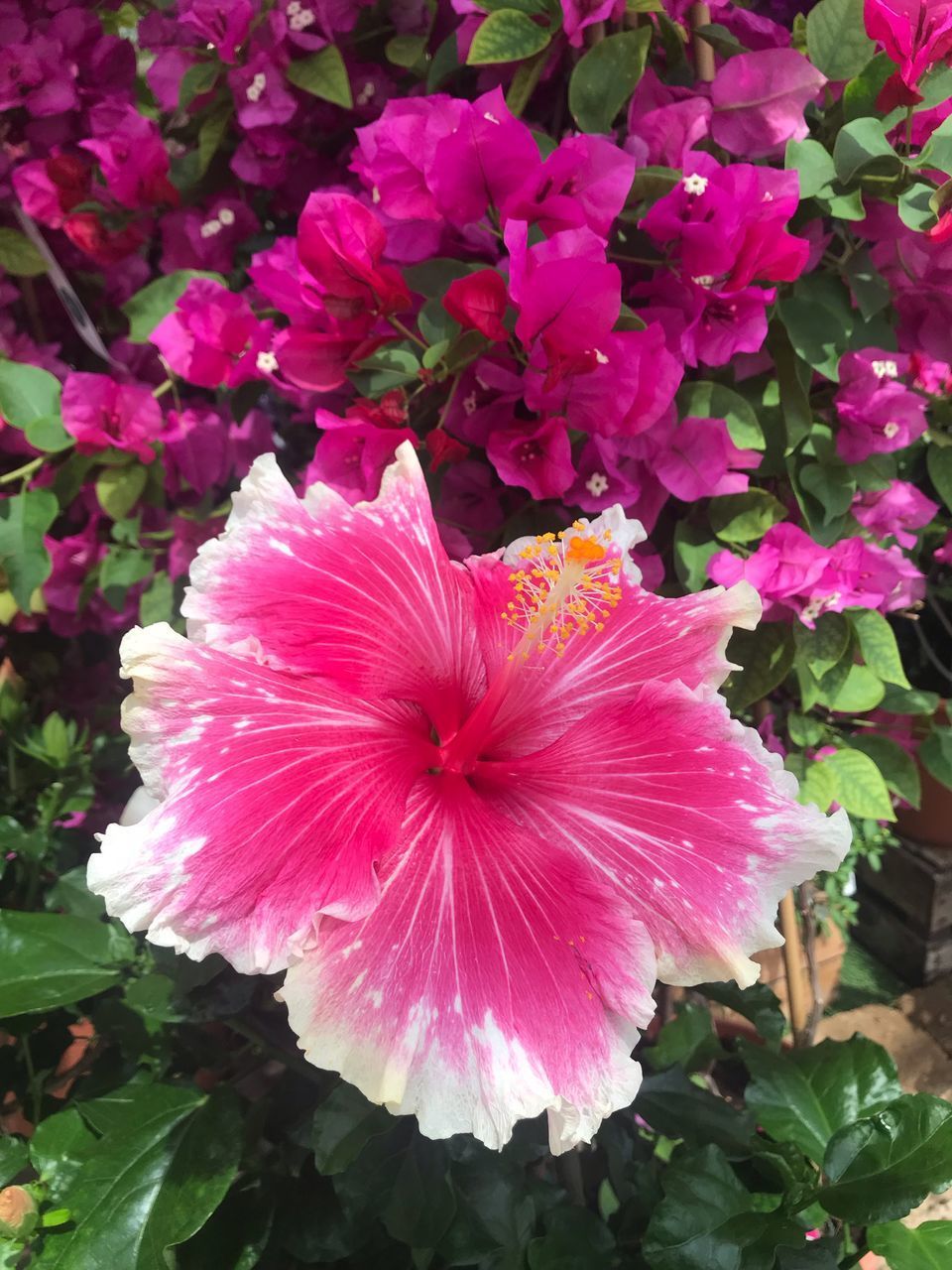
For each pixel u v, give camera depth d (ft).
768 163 1.14
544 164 0.97
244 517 0.78
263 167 1.40
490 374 1.01
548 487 1.01
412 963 0.65
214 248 1.45
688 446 1.07
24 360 1.53
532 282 0.90
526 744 0.86
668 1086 1.07
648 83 1.10
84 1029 1.51
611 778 0.78
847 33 1.06
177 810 0.64
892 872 2.09
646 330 0.97
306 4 1.26
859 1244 1.09
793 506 1.24
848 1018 2.02
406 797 0.76
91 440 1.31
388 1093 0.61
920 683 1.84
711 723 0.77
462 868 0.71
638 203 1.08
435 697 0.83
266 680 0.72
